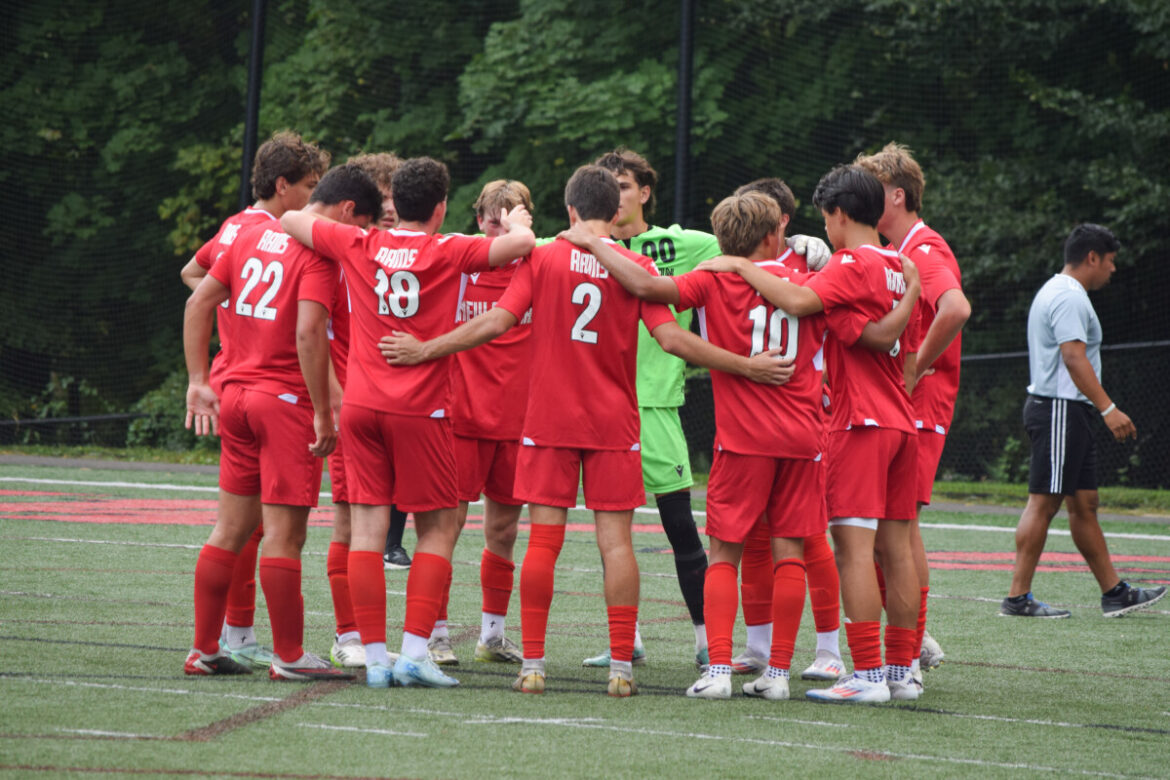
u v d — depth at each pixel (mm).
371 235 14414
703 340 14297
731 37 58031
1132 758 12211
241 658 15477
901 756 11914
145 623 18188
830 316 14336
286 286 14484
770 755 11742
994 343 57250
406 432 14164
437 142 61312
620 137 57094
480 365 16516
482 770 10852
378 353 14328
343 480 15922
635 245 17906
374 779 10516
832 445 14695
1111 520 39438
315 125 61750
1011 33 57094
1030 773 11500
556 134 56938
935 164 58562
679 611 21484
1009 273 56438
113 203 63438
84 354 62469
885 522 14867
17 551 25516
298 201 15711
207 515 33406
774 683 14445
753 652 16422
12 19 63344
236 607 15500
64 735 11547
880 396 14539
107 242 62969
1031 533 21641
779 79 58156
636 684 15227
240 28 63438
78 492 38531
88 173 63344
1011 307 57312
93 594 20719
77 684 13812
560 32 58406
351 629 16016
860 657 14500
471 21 62375
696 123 56344
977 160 58406
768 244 14672
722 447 14430
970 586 25375
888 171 16250
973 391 56875
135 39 64188
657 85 56719
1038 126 57812
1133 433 21406
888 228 16516
